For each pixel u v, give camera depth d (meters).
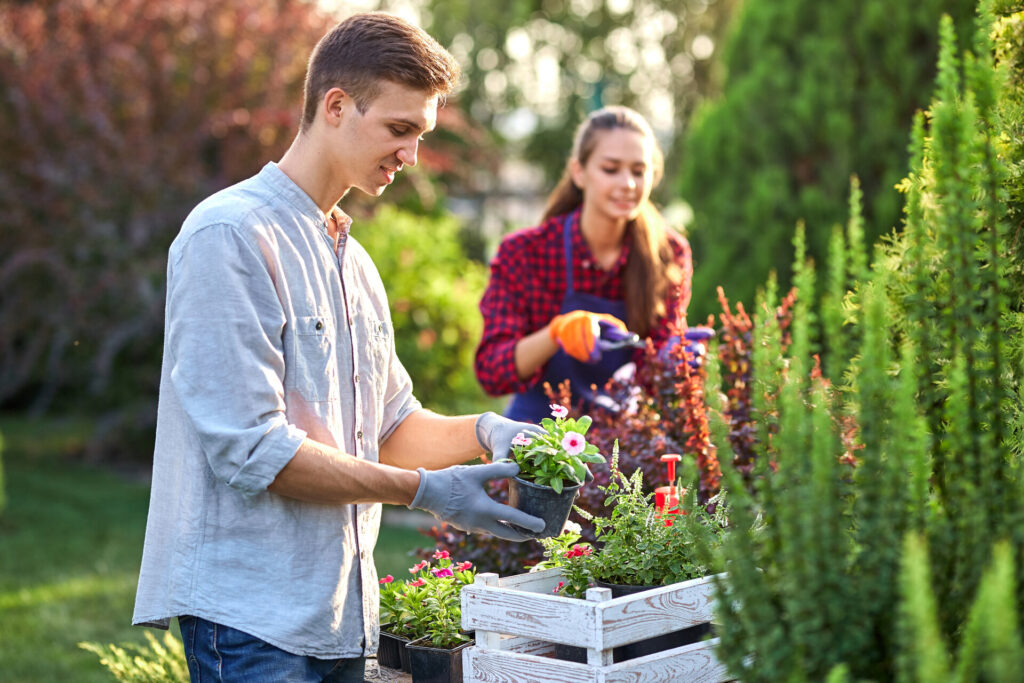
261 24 7.64
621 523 2.01
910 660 1.07
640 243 3.07
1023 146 1.63
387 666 2.20
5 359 8.69
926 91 4.95
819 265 5.09
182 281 1.64
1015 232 1.64
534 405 3.08
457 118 8.97
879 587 1.17
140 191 7.33
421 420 2.03
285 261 1.70
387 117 1.68
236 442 1.58
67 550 5.68
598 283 3.11
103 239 7.36
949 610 1.21
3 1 7.78
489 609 1.80
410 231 6.77
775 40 5.34
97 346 7.82
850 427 1.40
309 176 1.75
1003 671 0.97
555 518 1.83
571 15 14.02
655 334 3.12
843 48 5.11
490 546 2.76
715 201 5.49
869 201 5.05
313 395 1.71
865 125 5.06
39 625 4.36
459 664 1.98
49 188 7.46
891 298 1.61
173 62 7.47
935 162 1.42
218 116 7.48
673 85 13.98
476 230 13.23
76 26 7.68
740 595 1.24
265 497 1.66
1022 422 1.41
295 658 1.66
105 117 7.32
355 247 1.89
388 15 1.73
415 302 6.38
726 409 2.69
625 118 3.01
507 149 14.35
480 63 14.05
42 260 7.59
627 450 2.68
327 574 1.71
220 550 1.66
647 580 1.92
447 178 11.93
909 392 1.23
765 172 5.27
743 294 5.29
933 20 4.88
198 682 1.66
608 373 3.04
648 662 1.70
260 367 1.62
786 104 5.24
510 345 2.96
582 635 1.67
